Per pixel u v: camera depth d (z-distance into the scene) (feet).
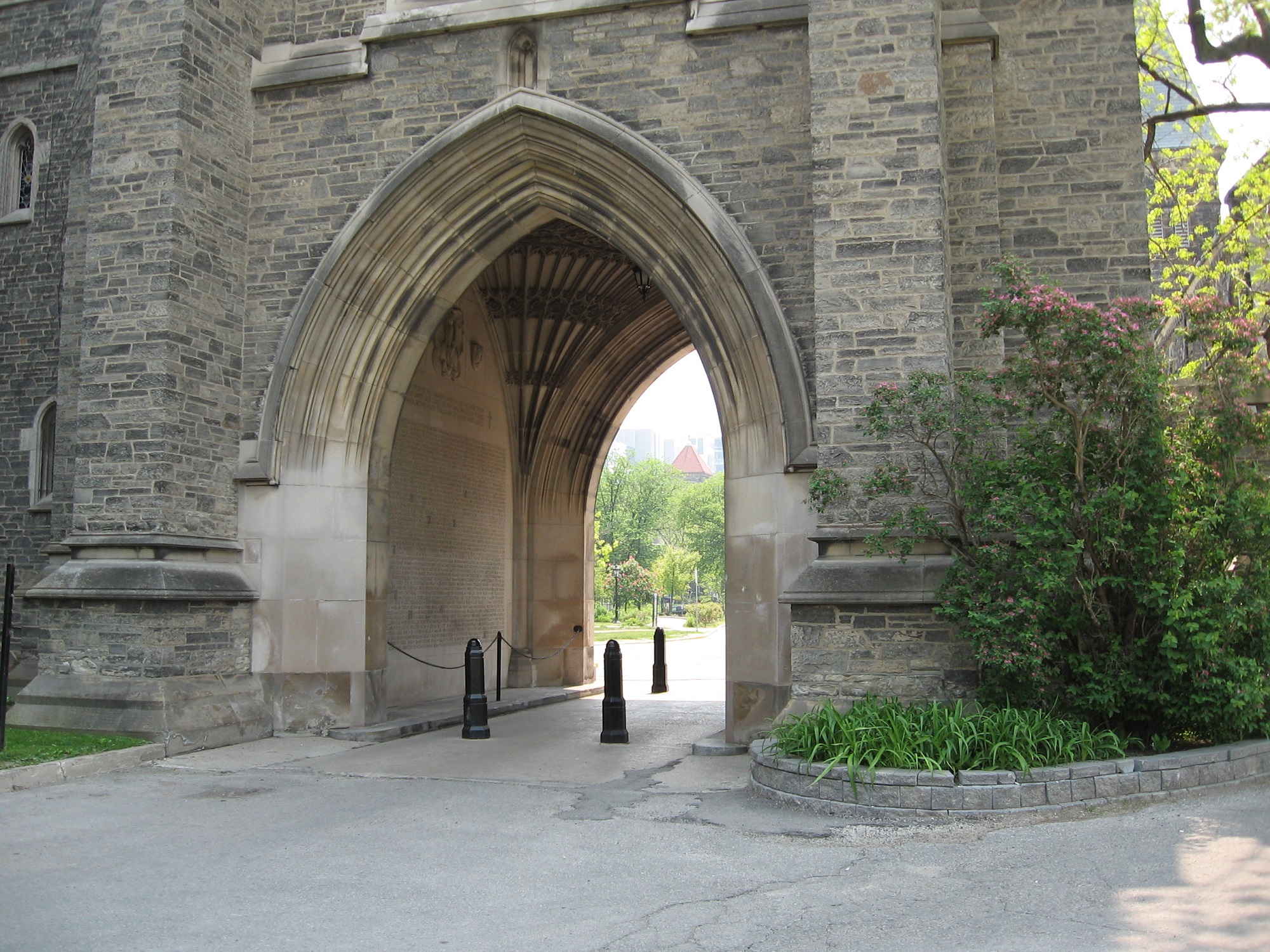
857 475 30.45
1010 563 26.78
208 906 17.15
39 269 47.80
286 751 33.78
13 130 49.08
